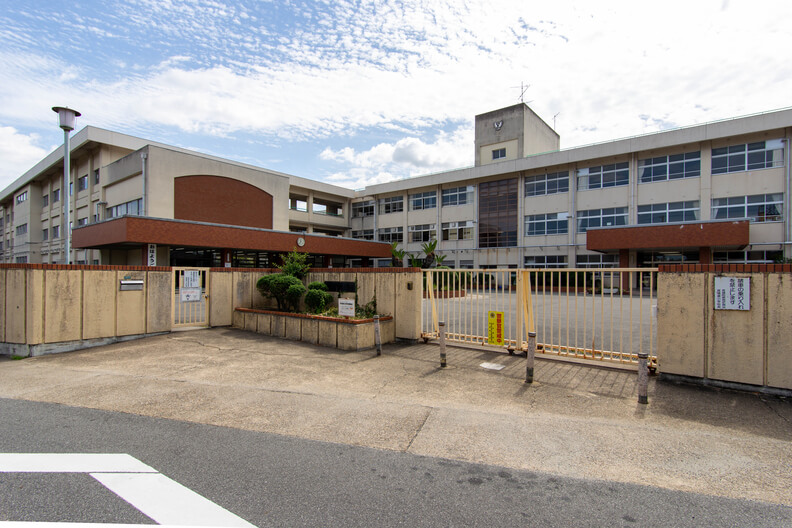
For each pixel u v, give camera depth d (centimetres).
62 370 662
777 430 420
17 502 280
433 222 4128
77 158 3300
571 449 377
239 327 1084
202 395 530
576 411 477
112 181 2816
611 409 483
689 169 2775
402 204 4384
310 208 4375
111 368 675
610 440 396
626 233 2686
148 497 289
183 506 278
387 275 927
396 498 292
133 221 2111
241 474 325
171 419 446
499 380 605
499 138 3928
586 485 314
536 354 749
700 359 559
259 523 260
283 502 285
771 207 2492
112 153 3009
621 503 289
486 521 265
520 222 3531
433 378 617
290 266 1137
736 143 2614
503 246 3653
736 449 377
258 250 2942
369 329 829
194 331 1026
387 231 4494
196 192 2722
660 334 589
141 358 746
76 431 411
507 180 3653
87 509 273
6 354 777
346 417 454
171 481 312
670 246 2559
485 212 3784
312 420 445
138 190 2566
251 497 291
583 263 3184
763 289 521
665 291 586
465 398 525
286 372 650
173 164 2603
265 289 1085
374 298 952
